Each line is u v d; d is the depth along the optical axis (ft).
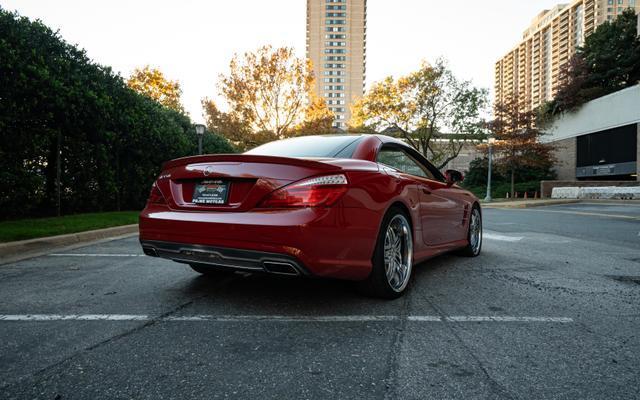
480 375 6.19
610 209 53.88
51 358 6.74
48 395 5.52
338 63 488.44
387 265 10.36
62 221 27.17
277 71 87.97
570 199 80.12
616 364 6.61
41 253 18.02
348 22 489.67
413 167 12.92
